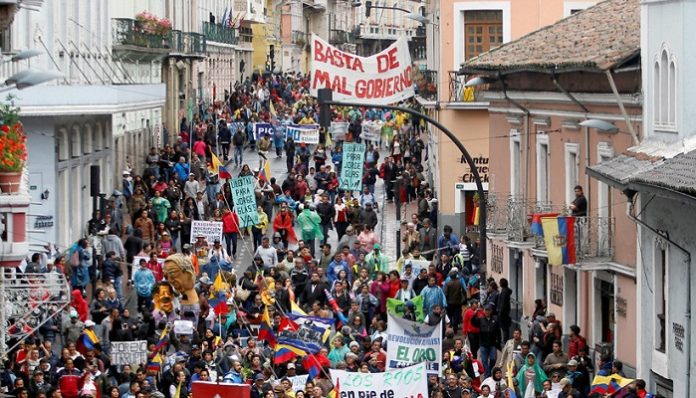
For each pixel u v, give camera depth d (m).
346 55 86.94
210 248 75.38
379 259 73.44
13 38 83.94
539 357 60.06
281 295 68.00
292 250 81.12
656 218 57.16
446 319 67.12
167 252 73.88
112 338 63.34
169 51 125.38
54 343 65.44
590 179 65.06
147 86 100.25
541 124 71.31
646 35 58.44
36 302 58.44
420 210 96.81
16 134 57.38
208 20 169.62
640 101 59.34
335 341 59.53
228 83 185.62
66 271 72.75
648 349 58.44
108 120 105.44
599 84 63.22
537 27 101.56
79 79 101.19
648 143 58.53
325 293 68.88
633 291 60.00
